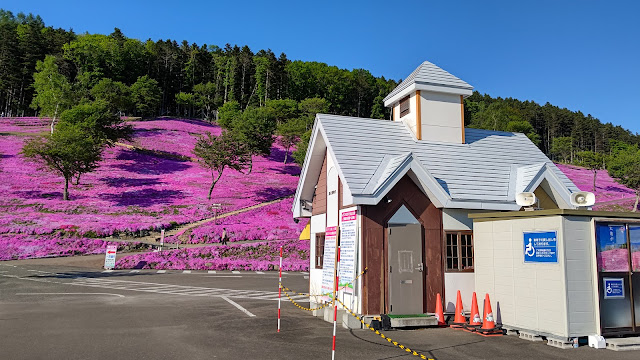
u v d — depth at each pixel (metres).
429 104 14.84
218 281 21.30
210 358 7.18
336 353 7.70
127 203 40.22
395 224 11.22
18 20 159.38
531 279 9.22
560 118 149.00
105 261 25.38
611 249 8.94
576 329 8.41
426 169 11.22
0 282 18.25
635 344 8.38
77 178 44.50
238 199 44.88
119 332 9.19
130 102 93.69
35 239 29.38
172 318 11.10
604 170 86.81
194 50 144.62
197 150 45.19
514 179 13.32
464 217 11.94
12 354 7.20
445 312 11.25
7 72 101.75
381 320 10.12
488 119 106.56
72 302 13.59
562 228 8.59
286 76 135.25
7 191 39.59
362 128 13.80
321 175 14.02
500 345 8.54
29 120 79.69
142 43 140.62
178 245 31.89
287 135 67.31
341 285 11.09
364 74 173.62
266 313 12.33
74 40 137.75
